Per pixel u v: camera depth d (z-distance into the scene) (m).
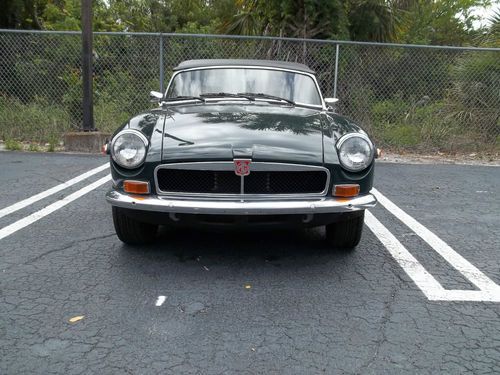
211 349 2.62
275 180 3.46
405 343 2.73
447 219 5.19
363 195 3.60
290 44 9.59
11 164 7.29
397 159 8.73
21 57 9.71
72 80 9.54
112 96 9.58
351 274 3.64
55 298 3.16
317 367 2.48
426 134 9.38
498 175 7.57
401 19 12.95
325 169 3.45
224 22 11.72
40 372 2.39
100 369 2.43
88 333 2.75
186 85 4.89
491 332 2.87
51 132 9.04
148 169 3.43
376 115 9.56
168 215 3.46
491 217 5.30
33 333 2.74
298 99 4.78
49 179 6.43
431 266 3.86
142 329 2.80
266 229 3.49
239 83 4.87
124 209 3.55
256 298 3.22
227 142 3.46
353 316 3.01
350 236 3.93
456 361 2.57
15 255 3.87
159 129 3.68
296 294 3.29
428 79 9.69
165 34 8.76
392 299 3.26
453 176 7.43
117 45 9.57
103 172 6.89
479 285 3.52
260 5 10.52
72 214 4.97
